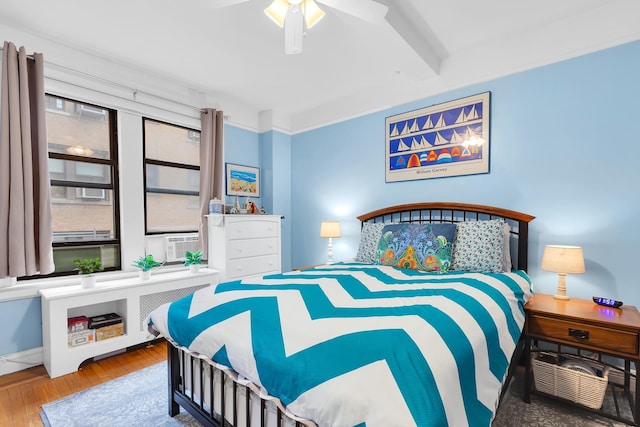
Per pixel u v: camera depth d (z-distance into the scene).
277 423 1.00
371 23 1.94
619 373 1.90
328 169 3.61
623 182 1.94
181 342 1.35
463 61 2.57
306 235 3.85
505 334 1.38
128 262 2.74
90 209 2.60
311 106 3.71
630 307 1.81
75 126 2.52
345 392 0.78
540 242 2.24
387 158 3.08
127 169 2.73
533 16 2.10
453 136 2.65
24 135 2.05
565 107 2.14
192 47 2.40
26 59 2.10
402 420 0.71
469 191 2.58
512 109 2.36
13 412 1.67
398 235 2.49
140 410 1.68
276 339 1.04
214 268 3.13
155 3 1.89
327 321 1.11
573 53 2.10
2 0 1.84
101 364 2.25
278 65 2.71
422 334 1.02
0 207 1.98
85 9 1.93
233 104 3.59
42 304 2.19
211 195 3.27
